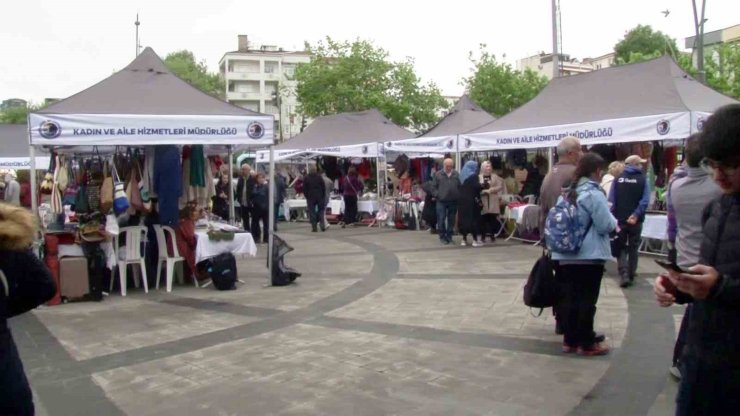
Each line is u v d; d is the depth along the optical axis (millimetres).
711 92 12438
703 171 4449
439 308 8031
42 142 8609
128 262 9531
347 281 10203
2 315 2818
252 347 6555
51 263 8938
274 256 10000
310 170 18578
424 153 20344
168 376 5730
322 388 5281
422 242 14977
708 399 2412
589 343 5867
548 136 13148
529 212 13930
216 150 13164
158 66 10594
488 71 39875
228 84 92625
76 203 9227
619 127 11703
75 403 5141
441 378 5422
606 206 5527
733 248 2322
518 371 5523
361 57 40406
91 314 8273
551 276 5934
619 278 9586
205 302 8875
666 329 6723
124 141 8906
